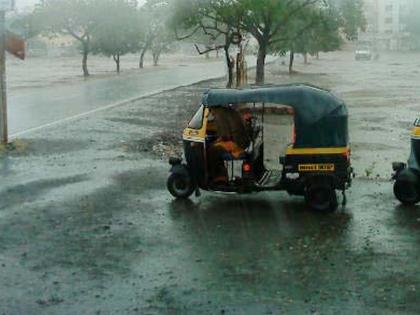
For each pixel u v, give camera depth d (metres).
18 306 5.75
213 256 6.99
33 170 11.54
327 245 7.32
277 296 5.92
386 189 10.04
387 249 7.18
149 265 6.74
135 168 11.74
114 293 6.02
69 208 8.99
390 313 5.55
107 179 10.83
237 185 9.07
